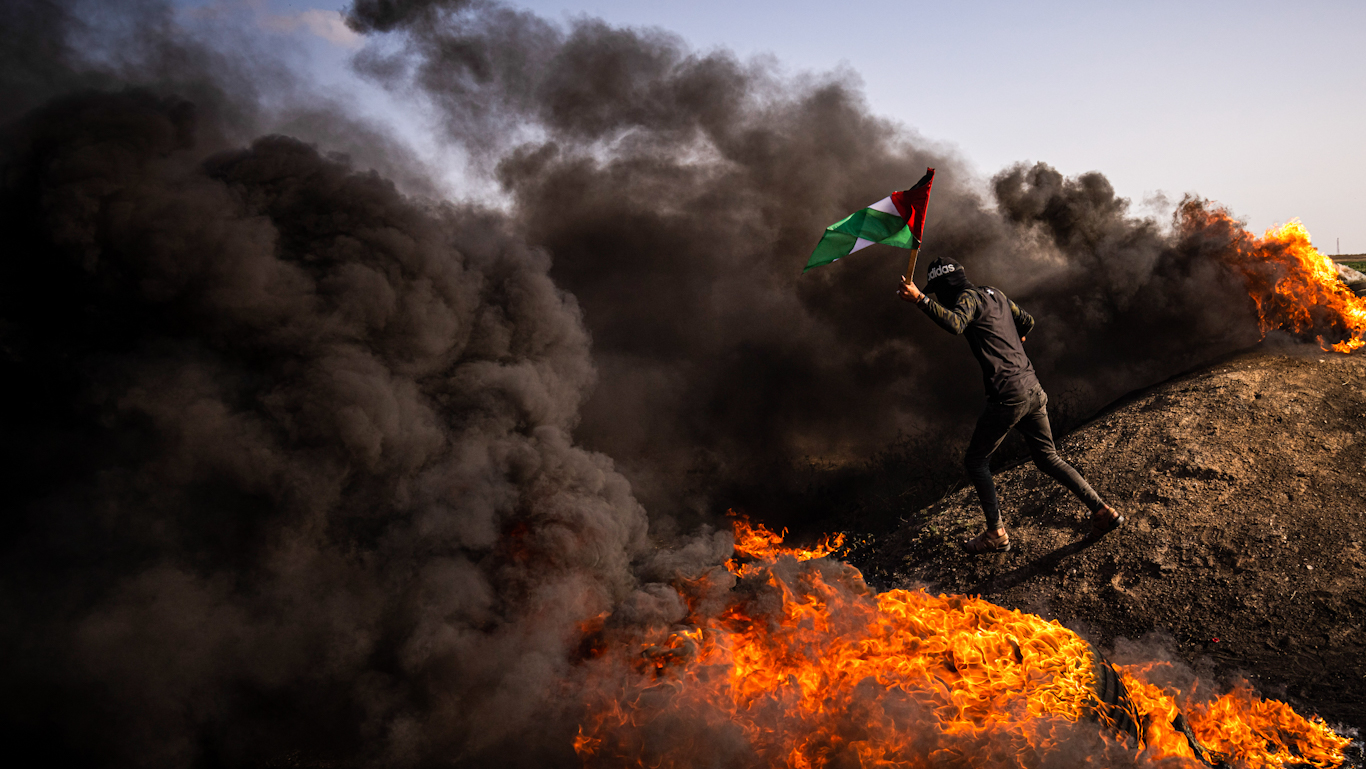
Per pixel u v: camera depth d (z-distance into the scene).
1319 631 3.61
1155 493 4.83
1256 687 3.41
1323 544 4.05
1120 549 4.54
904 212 3.89
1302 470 4.61
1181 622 3.97
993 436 4.63
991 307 4.48
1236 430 5.17
